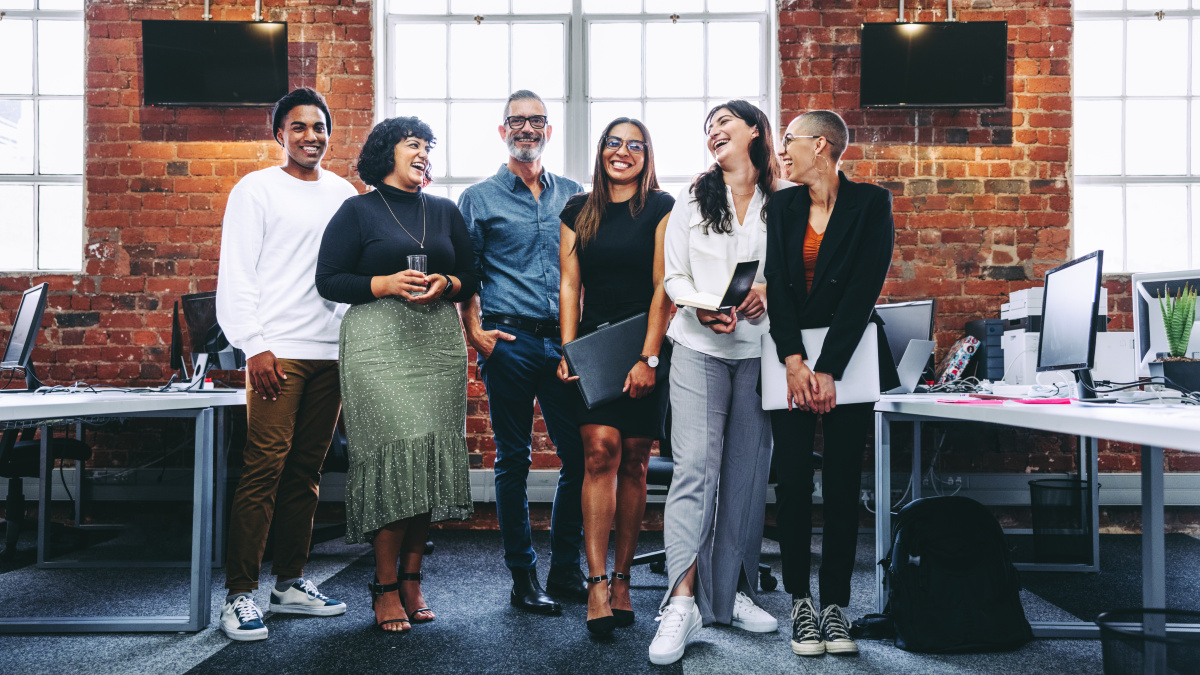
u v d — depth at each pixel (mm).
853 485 2072
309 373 2477
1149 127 4652
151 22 4348
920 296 4395
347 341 2309
